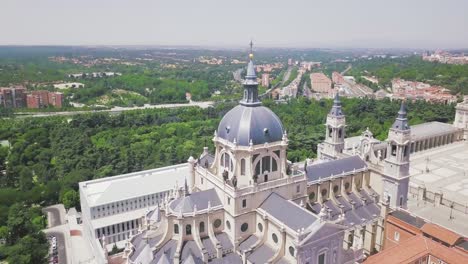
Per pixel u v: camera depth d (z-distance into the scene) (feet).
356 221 409.28
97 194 497.05
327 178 410.93
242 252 321.52
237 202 319.27
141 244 347.56
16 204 480.64
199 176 375.45
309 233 292.61
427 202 526.57
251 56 335.67
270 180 340.80
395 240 399.03
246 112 334.03
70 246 482.28
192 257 306.76
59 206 597.93
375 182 454.40
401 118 418.51
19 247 400.88
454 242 350.84
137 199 500.74
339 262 321.11
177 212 321.93
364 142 497.46
